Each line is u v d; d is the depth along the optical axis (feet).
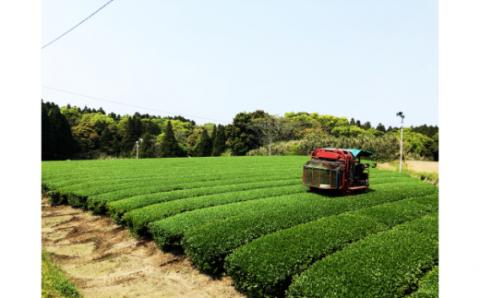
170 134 255.50
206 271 40.37
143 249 48.78
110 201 66.64
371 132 276.00
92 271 42.34
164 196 69.05
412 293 28.86
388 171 125.29
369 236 42.47
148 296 35.86
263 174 108.06
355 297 27.86
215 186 85.15
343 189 69.62
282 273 32.83
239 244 40.96
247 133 265.13
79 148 252.21
